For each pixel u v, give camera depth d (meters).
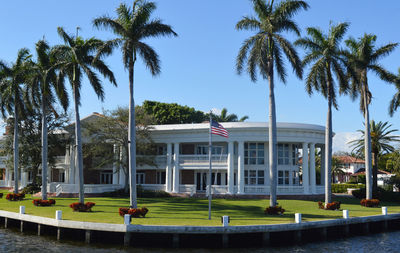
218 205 33.53
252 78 30.34
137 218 24.48
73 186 41.41
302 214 27.95
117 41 28.27
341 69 32.38
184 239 21.48
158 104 76.81
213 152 46.62
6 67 37.94
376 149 49.69
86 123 42.06
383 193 43.38
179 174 47.44
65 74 32.31
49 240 22.62
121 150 42.50
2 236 23.89
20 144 44.44
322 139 43.84
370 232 27.66
